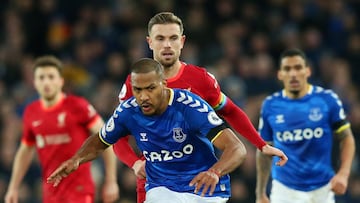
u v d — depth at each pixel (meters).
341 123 31.56
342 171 31.06
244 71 52.62
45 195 32.06
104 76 53.28
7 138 46.72
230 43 55.75
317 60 56.22
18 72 54.09
